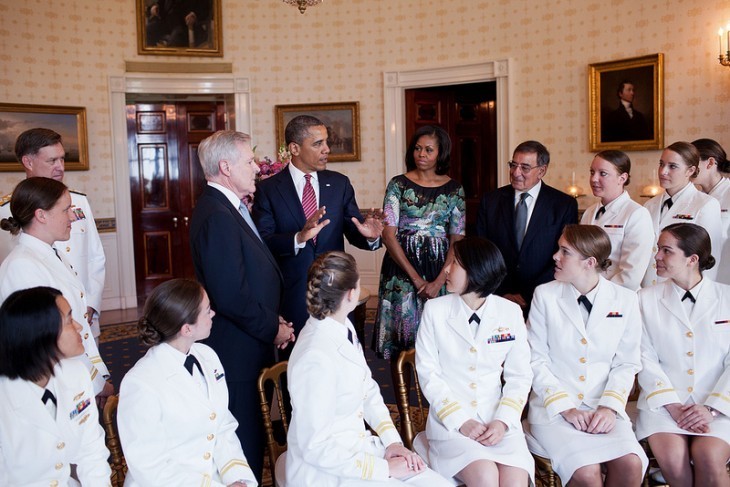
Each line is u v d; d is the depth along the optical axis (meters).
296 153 3.15
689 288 2.69
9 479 1.92
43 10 6.85
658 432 2.47
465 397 2.50
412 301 3.34
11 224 2.50
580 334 2.62
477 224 3.48
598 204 3.45
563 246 2.62
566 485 2.38
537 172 3.25
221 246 2.40
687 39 5.72
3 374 1.91
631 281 3.14
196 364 2.13
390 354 3.40
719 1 5.51
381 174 7.65
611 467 2.34
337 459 2.01
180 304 2.04
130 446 1.97
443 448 2.36
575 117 6.51
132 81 7.37
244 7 7.63
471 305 2.55
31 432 1.92
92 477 2.04
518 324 2.55
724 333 2.62
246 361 2.52
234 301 2.40
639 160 6.12
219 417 2.16
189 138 7.93
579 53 6.43
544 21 6.63
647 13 5.96
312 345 2.09
